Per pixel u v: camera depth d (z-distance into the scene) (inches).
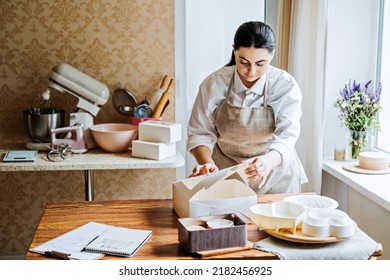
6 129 125.4
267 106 98.3
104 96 118.3
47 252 63.7
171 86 123.0
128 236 68.2
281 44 129.6
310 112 125.0
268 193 101.8
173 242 67.4
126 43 125.3
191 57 132.0
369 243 66.6
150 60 126.4
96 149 120.0
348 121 127.6
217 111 101.6
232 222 67.6
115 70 126.0
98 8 123.3
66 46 123.8
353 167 121.0
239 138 100.7
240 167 78.2
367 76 134.0
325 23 118.6
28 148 117.7
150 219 76.0
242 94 98.7
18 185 128.6
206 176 76.7
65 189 130.2
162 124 113.2
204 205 73.0
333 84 133.6
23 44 122.6
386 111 131.3
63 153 110.3
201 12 130.6
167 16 125.4
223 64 133.3
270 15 135.3
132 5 124.1
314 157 123.6
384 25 131.0
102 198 131.2
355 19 131.3
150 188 132.5
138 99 127.4
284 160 89.2
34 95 124.6
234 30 132.4
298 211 71.3
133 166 106.9
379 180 111.3
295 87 96.4
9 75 123.5
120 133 113.3
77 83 116.0
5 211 129.3
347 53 132.6
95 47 124.6
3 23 121.5
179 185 77.6
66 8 122.5
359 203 115.7
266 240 67.4
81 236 68.4
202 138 100.4
